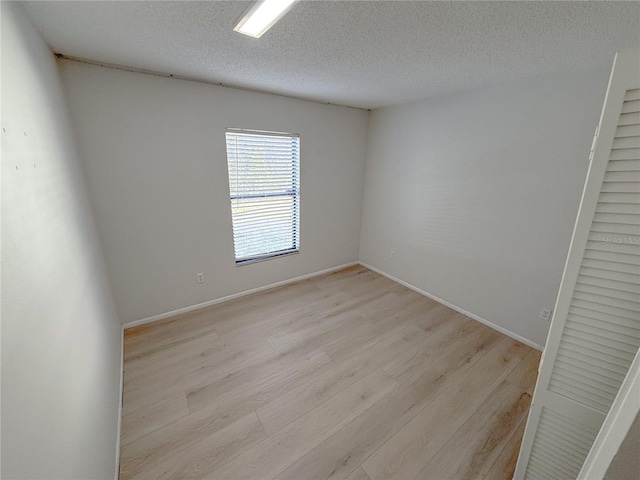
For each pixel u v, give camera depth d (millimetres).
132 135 2186
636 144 767
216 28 1369
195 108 2402
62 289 1062
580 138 1928
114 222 2262
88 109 1975
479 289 2727
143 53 1723
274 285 3447
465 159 2646
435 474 1396
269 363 2137
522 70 1912
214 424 1627
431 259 3164
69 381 963
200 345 2328
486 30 1345
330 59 1780
